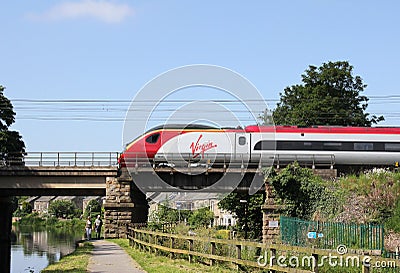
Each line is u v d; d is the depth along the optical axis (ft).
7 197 171.32
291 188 134.51
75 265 75.20
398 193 122.72
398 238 99.50
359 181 133.28
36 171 150.00
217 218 203.10
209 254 67.46
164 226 116.37
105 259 84.02
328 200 130.11
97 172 149.38
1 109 196.95
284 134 151.94
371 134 154.71
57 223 369.09
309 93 227.61
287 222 105.40
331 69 226.99
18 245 172.55
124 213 146.82
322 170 144.97
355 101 227.40
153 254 86.22
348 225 86.02
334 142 153.48
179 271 64.34
